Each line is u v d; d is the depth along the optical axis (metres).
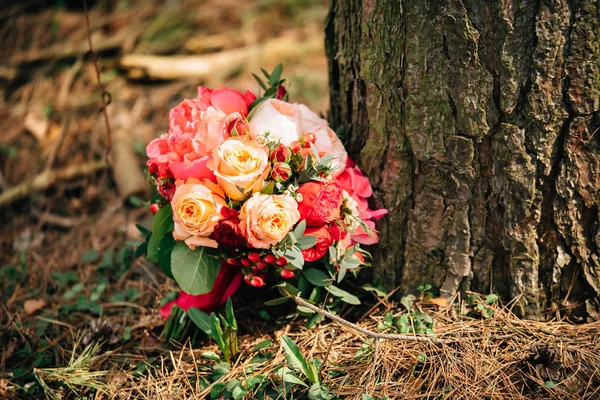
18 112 3.36
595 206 1.72
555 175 1.72
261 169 1.60
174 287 2.27
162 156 1.70
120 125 3.26
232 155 1.58
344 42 1.93
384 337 1.67
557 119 1.66
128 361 1.95
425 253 1.89
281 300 1.79
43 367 1.98
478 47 1.64
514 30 1.61
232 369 1.78
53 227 2.87
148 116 3.33
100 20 3.86
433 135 1.76
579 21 1.58
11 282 2.43
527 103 1.66
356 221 1.77
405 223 1.91
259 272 1.75
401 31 1.72
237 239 1.62
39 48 3.66
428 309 1.90
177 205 1.60
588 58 1.60
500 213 1.78
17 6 3.82
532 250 1.78
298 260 1.67
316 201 1.67
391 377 1.69
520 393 1.62
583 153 1.68
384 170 1.89
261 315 1.97
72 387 1.78
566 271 1.81
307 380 1.71
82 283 2.38
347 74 1.94
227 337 1.78
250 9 4.11
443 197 1.82
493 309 1.85
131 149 3.10
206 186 1.64
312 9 4.16
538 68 1.62
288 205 1.61
